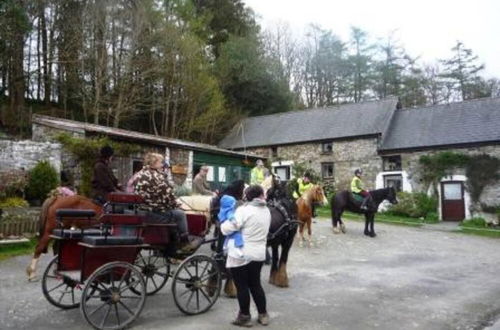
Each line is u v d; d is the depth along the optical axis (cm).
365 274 1004
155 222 693
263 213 626
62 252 640
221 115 3506
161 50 3120
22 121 2541
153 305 722
